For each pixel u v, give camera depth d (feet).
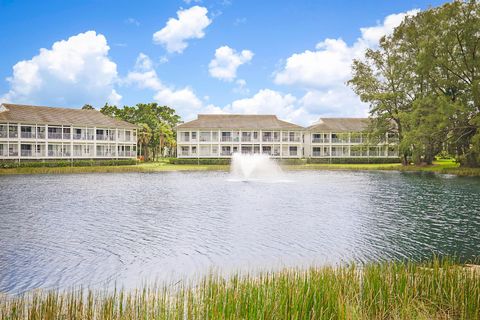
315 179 128.57
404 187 100.78
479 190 92.12
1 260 36.47
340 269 25.72
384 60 183.62
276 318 18.85
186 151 238.48
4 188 96.58
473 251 40.09
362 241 44.04
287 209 65.67
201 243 42.96
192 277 31.96
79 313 20.33
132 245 42.04
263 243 43.04
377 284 22.84
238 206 68.90
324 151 265.13
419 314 19.67
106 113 287.07
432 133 137.80
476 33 128.26
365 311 20.29
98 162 184.44
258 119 251.60
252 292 20.72
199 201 75.00
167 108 316.60
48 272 33.27
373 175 145.79
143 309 20.06
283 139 243.19
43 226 51.37
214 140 239.71
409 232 48.32
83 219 56.24
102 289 29.14
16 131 179.93
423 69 143.84
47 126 189.06
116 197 80.33
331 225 52.54
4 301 26.13
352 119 277.23
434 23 137.69
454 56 139.03
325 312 19.33
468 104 135.85
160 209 65.36
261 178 132.57
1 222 53.88
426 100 143.13
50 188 97.09
